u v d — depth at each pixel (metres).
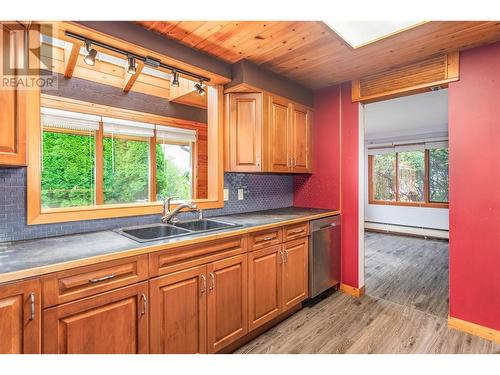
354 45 2.07
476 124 2.12
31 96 1.51
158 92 3.36
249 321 1.99
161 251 1.50
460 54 2.18
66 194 2.81
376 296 2.84
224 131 2.52
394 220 6.05
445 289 3.01
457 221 2.22
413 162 5.84
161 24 1.75
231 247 1.87
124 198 3.21
